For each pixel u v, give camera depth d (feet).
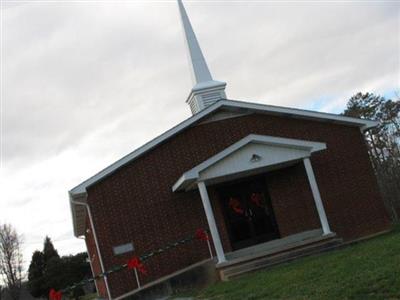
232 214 64.85
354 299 28.30
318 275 38.37
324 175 67.51
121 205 61.31
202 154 64.90
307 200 66.49
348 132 69.67
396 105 157.99
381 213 68.08
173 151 64.18
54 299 56.03
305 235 64.59
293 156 61.31
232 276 53.88
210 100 76.13
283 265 53.21
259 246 62.54
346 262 40.47
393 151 152.25
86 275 162.20
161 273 60.54
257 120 67.62
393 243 43.52
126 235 60.75
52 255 189.26
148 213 61.82
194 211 63.16
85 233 86.48
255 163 59.67
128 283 59.62
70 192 59.82
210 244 62.49
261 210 65.92
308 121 68.80
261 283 42.68
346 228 66.28
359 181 68.39
